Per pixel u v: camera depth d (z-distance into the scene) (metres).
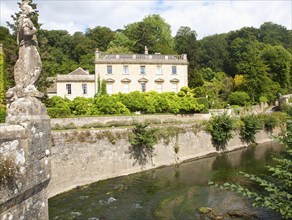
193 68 67.69
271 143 41.91
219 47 86.94
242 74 67.06
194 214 15.30
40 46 34.78
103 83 46.78
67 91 48.31
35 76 7.04
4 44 39.16
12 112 6.43
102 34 87.75
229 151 36.22
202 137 34.12
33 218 6.40
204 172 25.11
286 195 6.20
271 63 66.50
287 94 63.34
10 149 5.55
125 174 24.77
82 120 31.77
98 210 16.09
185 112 41.50
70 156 21.45
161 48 70.31
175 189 20.05
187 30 86.25
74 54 83.00
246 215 14.80
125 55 48.94
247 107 51.25
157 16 84.44
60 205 16.95
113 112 36.75
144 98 40.75
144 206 16.67
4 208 5.39
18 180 5.71
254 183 20.44
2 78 32.81
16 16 32.62
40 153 6.71
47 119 7.18
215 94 57.47
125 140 25.77
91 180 22.39
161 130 29.34
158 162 28.22
